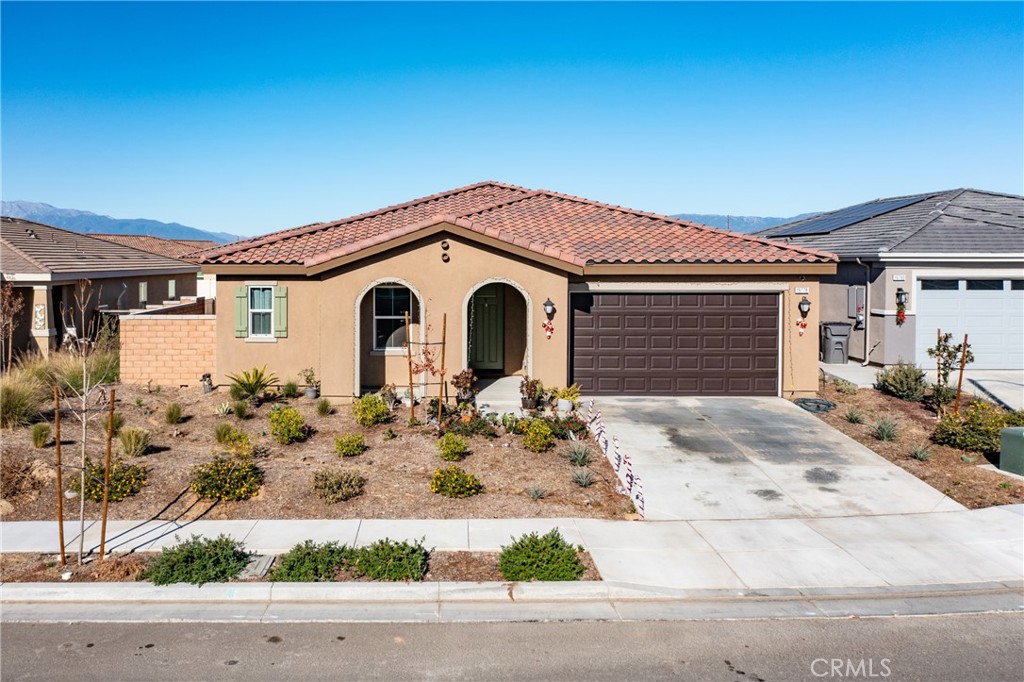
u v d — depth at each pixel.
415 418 16.30
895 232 24.12
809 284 19.36
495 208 22.39
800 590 9.37
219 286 19.00
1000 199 27.42
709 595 9.21
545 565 9.45
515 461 13.93
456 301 18.17
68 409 16.08
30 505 11.56
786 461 14.48
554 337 18.50
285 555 9.73
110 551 10.02
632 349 19.62
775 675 7.50
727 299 19.56
